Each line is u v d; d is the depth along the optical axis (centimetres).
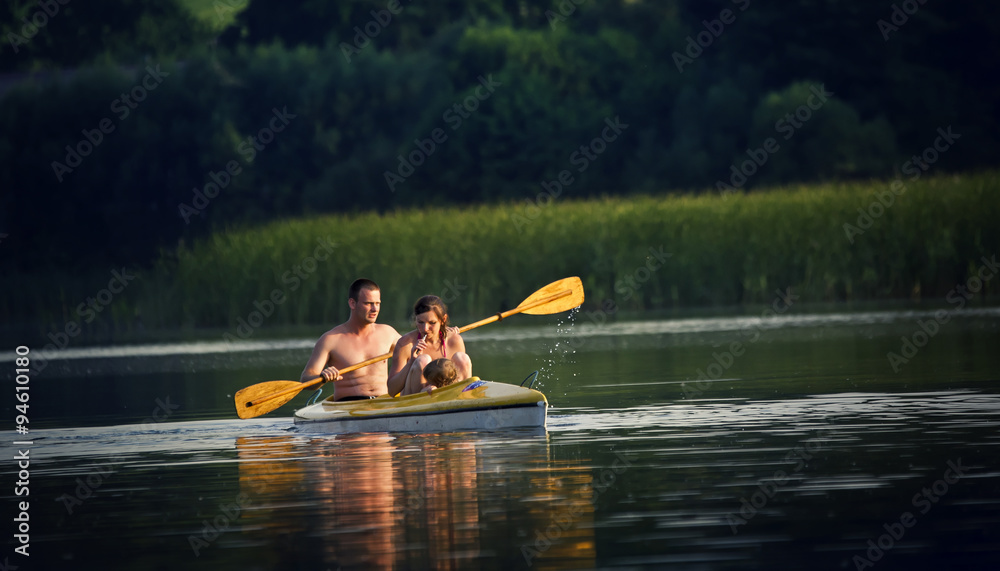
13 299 12244
